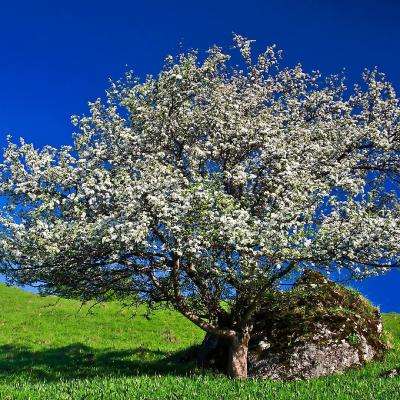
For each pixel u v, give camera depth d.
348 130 22.70
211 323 19.66
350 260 16.84
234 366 18.80
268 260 16.92
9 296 40.22
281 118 21.20
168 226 15.64
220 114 19.33
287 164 17.36
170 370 22.92
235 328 19.38
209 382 14.49
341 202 17.91
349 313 22.02
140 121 19.00
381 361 20.64
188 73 19.05
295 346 20.38
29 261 16.86
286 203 17.47
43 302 39.28
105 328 32.84
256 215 18.31
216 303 19.06
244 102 21.98
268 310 21.42
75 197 16.47
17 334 30.83
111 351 27.30
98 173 16.19
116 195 15.68
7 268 17.17
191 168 18.27
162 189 15.95
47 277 17.91
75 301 39.84
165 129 19.05
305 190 18.08
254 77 24.20
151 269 17.64
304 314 21.69
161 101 19.27
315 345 20.27
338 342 20.42
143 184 15.69
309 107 24.64
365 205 19.86
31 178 17.02
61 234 15.70
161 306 20.75
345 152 22.58
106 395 12.62
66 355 26.70
